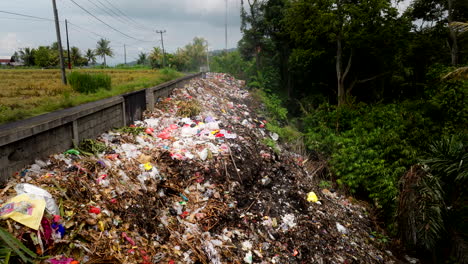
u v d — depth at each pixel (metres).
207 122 11.16
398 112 14.13
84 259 3.65
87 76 14.07
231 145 9.20
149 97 11.02
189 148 8.27
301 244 7.04
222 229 6.23
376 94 25.14
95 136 7.27
